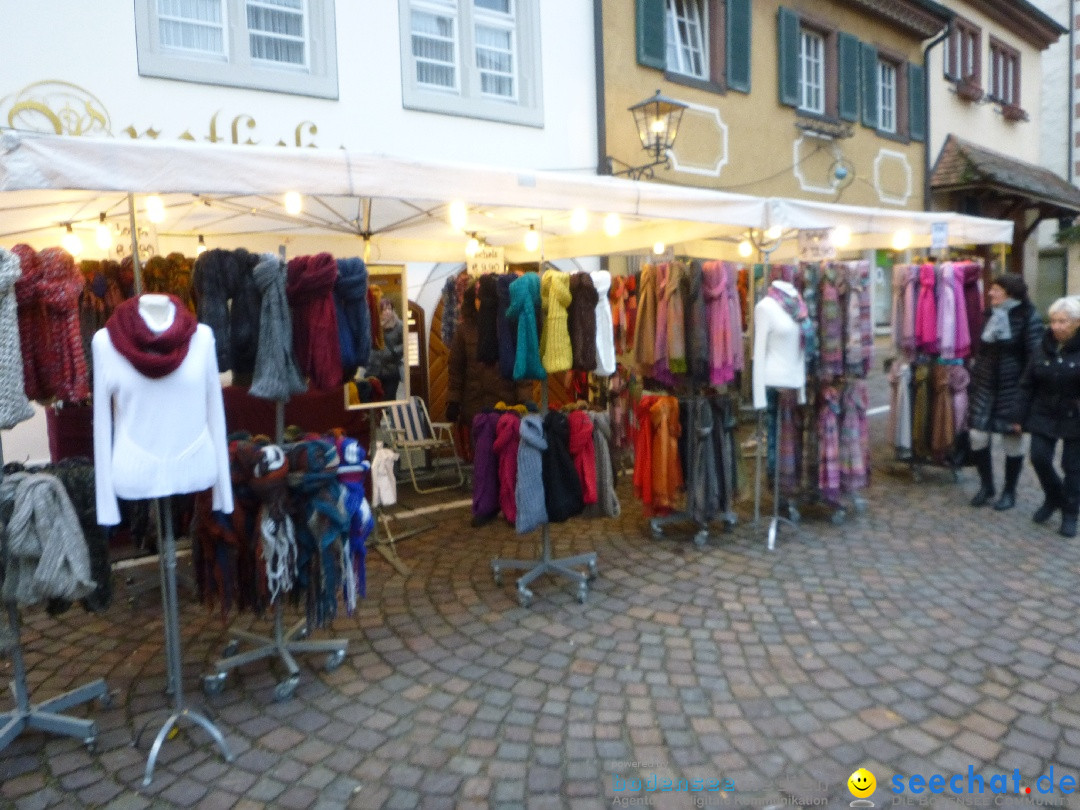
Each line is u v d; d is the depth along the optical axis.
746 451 8.38
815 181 11.50
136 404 2.78
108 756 2.98
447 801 2.67
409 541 5.69
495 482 4.42
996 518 5.96
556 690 3.43
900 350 6.86
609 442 4.66
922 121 13.48
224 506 3.07
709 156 9.94
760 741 3.00
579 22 8.63
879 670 3.55
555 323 4.25
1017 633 3.92
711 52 10.09
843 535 5.61
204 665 3.75
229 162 3.29
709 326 5.11
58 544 2.76
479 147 7.86
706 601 4.42
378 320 5.24
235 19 6.35
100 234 4.43
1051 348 5.43
